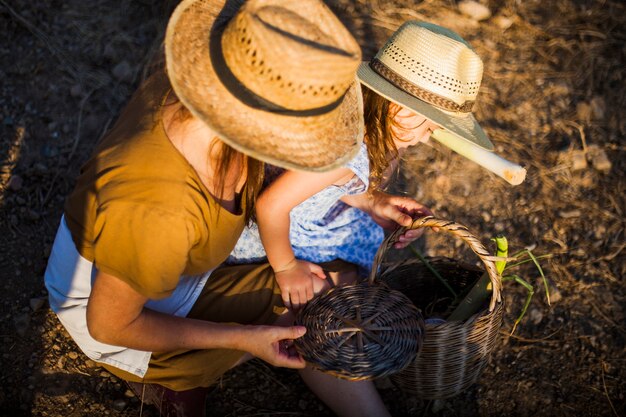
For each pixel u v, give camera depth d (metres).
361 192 2.03
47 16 3.11
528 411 2.34
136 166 1.50
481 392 2.38
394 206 2.23
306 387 2.33
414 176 2.90
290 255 1.94
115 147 1.58
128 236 1.48
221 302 1.95
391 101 1.93
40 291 2.44
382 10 3.33
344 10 3.28
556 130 3.09
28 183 2.69
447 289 2.36
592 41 3.34
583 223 2.84
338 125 1.57
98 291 1.57
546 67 3.26
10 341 2.30
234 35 1.38
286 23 1.38
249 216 1.82
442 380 2.06
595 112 3.13
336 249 2.17
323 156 1.49
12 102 2.88
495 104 3.14
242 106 1.41
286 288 1.98
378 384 2.35
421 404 2.33
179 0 3.16
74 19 3.12
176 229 1.50
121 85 2.99
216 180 1.62
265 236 1.89
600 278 2.70
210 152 1.57
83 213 1.65
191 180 1.53
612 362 2.47
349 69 1.41
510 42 3.33
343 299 1.96
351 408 2.06
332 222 2.18
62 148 2.80
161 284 1.54
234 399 2.28
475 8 3.35
